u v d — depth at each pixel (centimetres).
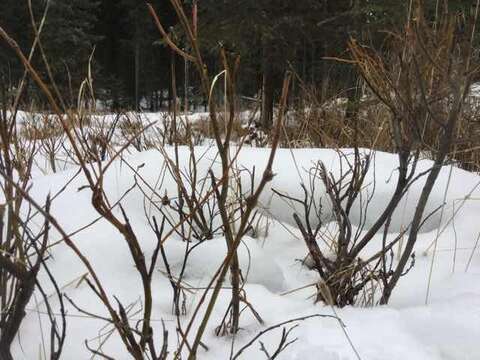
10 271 77
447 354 108
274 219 214
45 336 109
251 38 682
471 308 121
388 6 488
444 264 167
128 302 126
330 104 375
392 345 109
